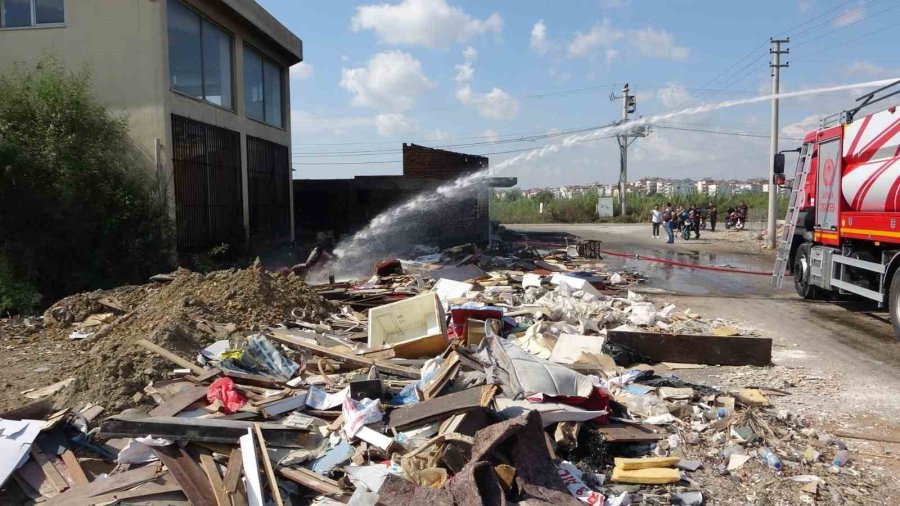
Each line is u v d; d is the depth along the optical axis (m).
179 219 13.73
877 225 10.47
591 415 5.73
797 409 6.80
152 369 6.52
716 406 6.66
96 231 12.10
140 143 13.09
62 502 4.59
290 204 21.19
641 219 54.94
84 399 6.09
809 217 13.50
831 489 4.98
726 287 16.38
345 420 5.59
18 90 11.86
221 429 5.12
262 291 9.79
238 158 17.00
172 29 13.80
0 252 11.33
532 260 20.20
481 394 5.66
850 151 11.47
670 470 5.20
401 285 13.98
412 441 5.29
